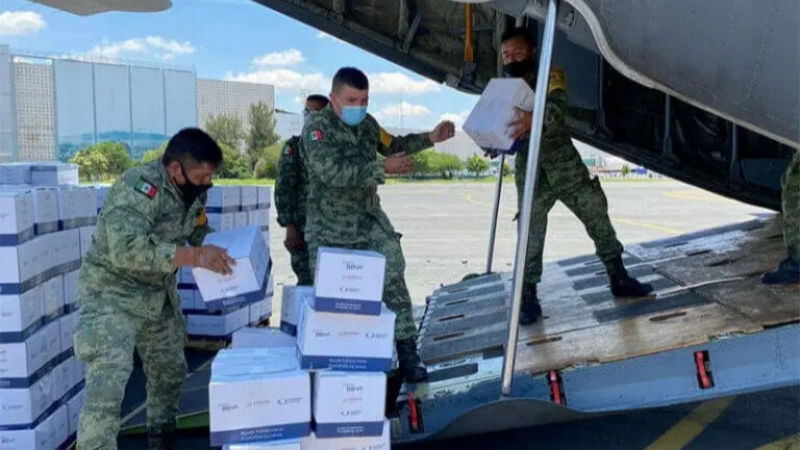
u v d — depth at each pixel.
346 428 2.44
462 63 5.46
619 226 14.68
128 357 2.74
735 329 3.00
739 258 4.83
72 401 3.59
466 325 4.36
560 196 3.93
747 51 2.52
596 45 2.61
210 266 2.63
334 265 2.44
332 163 3.18
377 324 2.49
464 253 11.34
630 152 5.65
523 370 3.10
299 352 2.56
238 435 2.38
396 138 3.78
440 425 3.07
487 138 3.18
